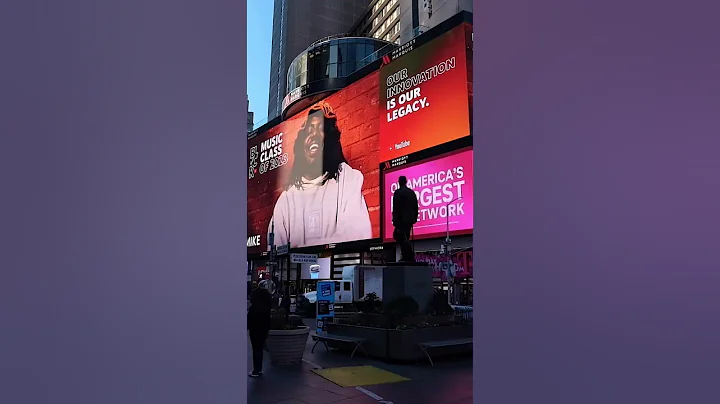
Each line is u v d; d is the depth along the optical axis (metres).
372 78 41.25
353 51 46.69
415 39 37.38
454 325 9.69
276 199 53.44
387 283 10.41
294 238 49.84
